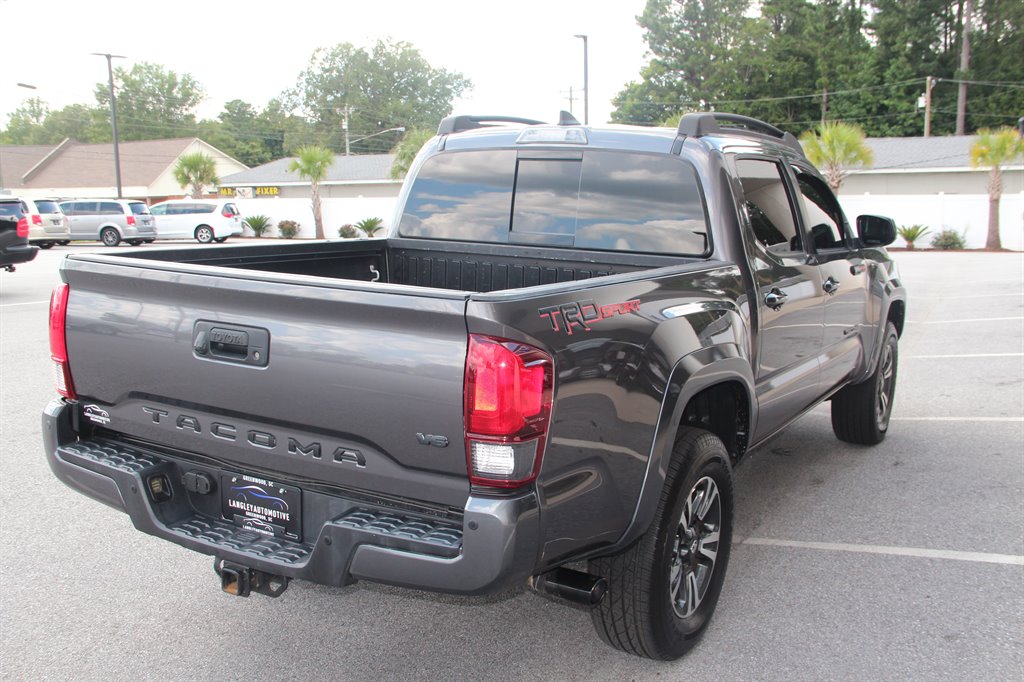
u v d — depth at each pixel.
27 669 3.22
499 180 4.41
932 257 25.42
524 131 4.34
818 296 4.51
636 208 3.99
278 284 2.59
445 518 2.52
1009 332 10.66
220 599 3.82
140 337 2.94
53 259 22.48
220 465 2.95
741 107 62.75
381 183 44.56
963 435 6.29
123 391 3.04
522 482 2.38
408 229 4.73
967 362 8.91
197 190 45.22
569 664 3.29
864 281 5.25
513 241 4.36
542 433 2.41
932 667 3.22
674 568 3.21
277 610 3.73
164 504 2.99
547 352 2.42
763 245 3.98
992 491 5.10
